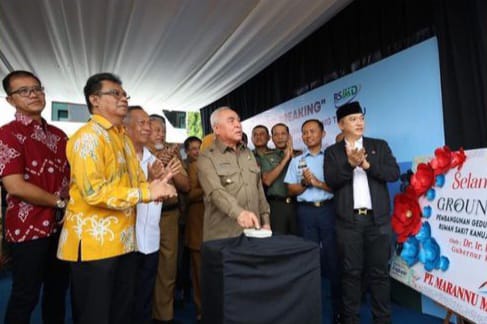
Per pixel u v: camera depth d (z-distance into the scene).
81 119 7.34
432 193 2.01
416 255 2.08
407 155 2.39
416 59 2.32
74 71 3.94
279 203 2.77
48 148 1.71
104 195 1.19
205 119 6.20
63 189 1.77
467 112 2.01
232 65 3.79
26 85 1.62
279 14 2.67
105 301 1.27
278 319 1.05
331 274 2.38
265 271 1.04
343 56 3.05
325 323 2.31
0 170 1.52
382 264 1.96
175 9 2.56
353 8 2.93
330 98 3.11
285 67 3.95
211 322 1.07
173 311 2.43
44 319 1.82
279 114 3.95
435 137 2.20
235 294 1.00
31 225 1.58
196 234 2.40
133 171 1.49
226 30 2.92
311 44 3.48
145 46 3.24
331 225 2.44
